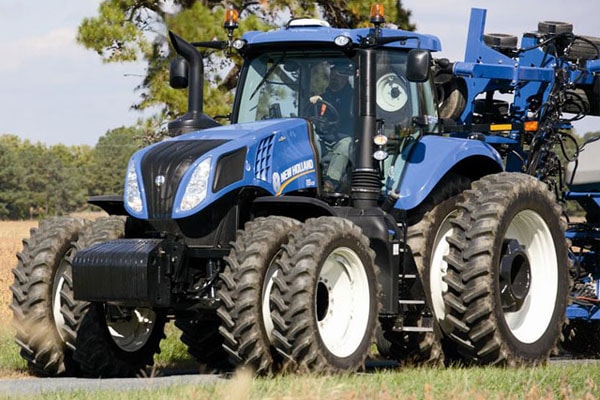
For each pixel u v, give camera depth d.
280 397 18.06
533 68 31.59
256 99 27.34
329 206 24.36
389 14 65.38
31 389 21.47
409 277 25.38
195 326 27.91
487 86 31.62
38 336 25.08
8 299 43.78
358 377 22.16
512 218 26.55
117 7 64.12
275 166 24.73
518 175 27.45
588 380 20.45
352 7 65.31
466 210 26.42
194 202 23.55
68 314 24.88
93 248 23.19
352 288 23.98
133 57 63.75
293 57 26.94
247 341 22.45
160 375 26.25
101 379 24.33
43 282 25.22
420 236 26.64
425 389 18.78
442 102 31.53
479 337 25.83
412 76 25.11
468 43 32.47
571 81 32.16
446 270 27.22
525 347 26.77
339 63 26.41
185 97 63.66
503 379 21.22
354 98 25.84
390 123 26.86
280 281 22.44
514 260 26.88
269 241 22.91
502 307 26.31
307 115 26.55
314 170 25.62
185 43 27.73
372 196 25.31
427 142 27.31
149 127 64.25
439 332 26.86
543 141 31.42
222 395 18.72
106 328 25.14
